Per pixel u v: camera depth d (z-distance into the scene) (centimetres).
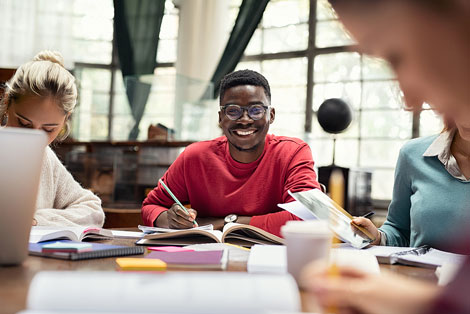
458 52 43
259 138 190
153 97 500
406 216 164
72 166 382
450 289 44
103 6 627
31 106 152
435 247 145
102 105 576
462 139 148
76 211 169
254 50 556
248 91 190
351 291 49
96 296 52
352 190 349
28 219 86
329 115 340
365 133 493
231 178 194
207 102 509
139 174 383
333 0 47
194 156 199
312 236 74
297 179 182
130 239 139
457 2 42
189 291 53
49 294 53
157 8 563
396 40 45
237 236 132
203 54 524
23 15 593
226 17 532
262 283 55
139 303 52
